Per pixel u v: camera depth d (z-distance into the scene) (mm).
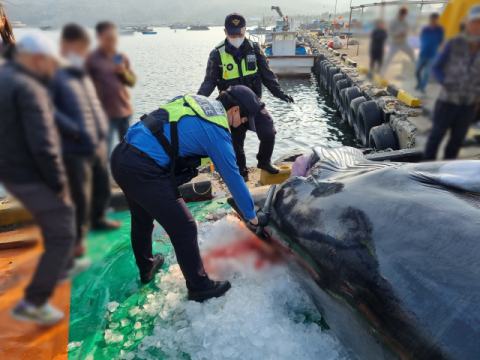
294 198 2443
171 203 2129
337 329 2035
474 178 1856
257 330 2104
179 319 2301
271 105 13477
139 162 2049
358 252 1838
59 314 2309
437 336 1413
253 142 8805
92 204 2918
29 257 2889
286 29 20984
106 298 2535
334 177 2416
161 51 29016
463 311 1390
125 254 2965
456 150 4242
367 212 1942
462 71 3828
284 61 18406
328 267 1980
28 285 2193
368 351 1794
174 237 2205
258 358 1969
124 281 2697
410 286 1569
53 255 2176
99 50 2740
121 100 3135
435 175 2004
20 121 1805
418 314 1498
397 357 1578
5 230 3266
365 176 2227
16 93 1709
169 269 2783
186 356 2076
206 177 4105
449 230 1626
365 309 1742
